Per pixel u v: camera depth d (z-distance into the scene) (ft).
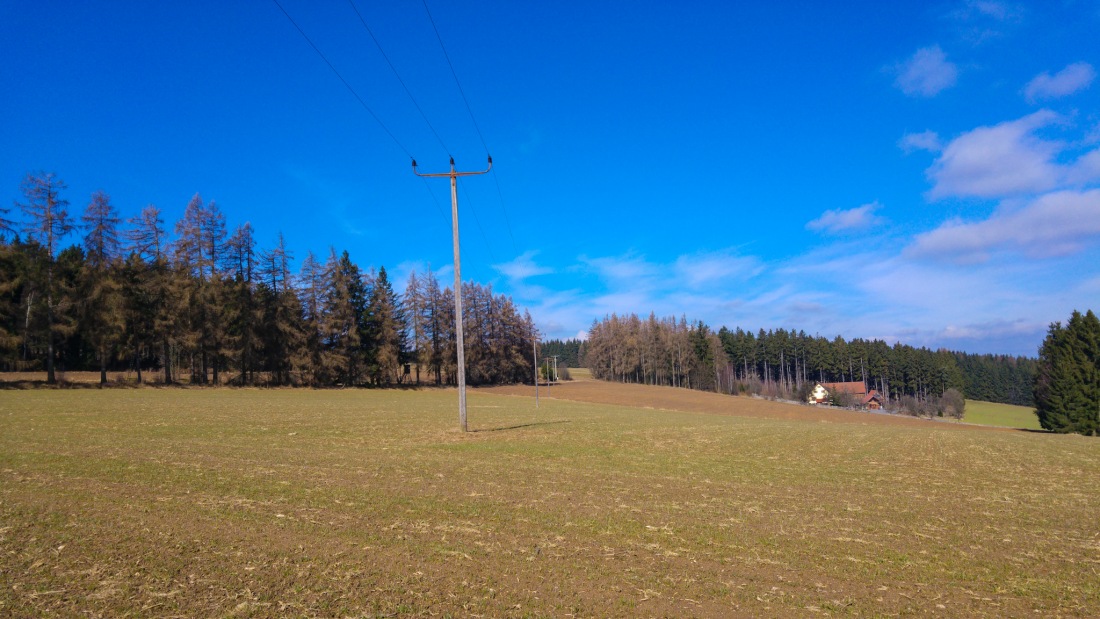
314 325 241.55
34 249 165.27
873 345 461.37
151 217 197.77
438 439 76.43
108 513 31.91
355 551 26.81
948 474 55.21
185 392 178.81
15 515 30.96
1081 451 75.82
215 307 206.18
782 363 493.36
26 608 19.72
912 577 25.66
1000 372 462.19
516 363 341.00
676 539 30.42
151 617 19.33
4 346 153.28
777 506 39.42
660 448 72.18
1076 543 31.76
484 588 22.89
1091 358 211.20
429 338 292.81
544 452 65.46
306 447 64.39
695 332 457.27
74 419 84.79
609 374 479.00
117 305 178.60
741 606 22.00
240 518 31.60
